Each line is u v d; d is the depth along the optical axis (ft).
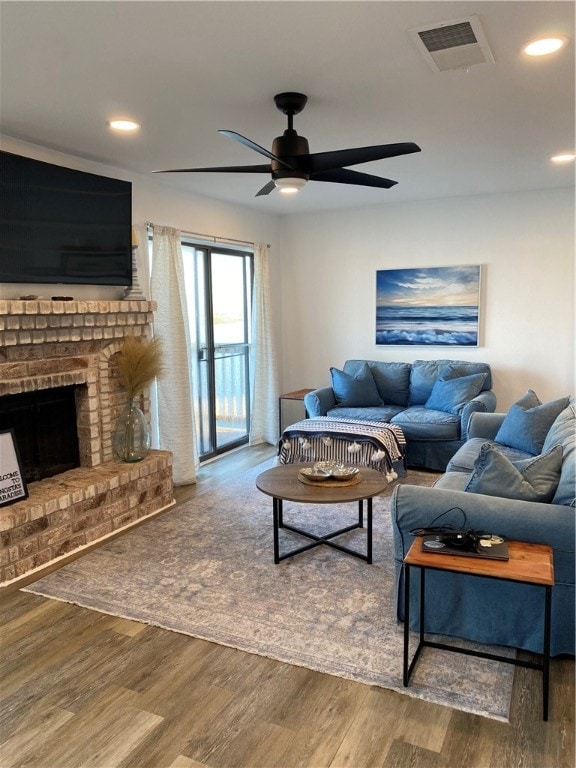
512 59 7.86
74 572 10.37
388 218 19.57
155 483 13.35
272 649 7.97
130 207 13.12
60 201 11.53
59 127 10.61
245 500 14.23
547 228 17.46
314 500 9.84
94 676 7.47
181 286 15.52
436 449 16.31
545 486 7.97
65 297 11.99
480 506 7.75
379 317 20.11
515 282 18.07
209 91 8.86
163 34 6.98
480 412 15.42
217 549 11.28
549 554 7.02
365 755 6.10
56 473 12.39
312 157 8.51
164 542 11.66
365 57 7.71
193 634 8.38
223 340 18.79
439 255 18.98
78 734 6.46
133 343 13.06
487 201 18.10
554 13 6.57
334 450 15.10
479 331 18.70
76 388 12.71
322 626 8.52
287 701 6.95
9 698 7.07
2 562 9.93
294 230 21.22
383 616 8.77
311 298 21.26
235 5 6.28
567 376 17.75
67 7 6.28
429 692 7.04
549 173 14.99
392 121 10.54
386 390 19.01
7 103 9.35
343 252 20.48
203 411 17.99
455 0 6.25
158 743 6.31
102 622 8.75
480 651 7.90
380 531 12.07
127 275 13.30
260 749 6.21
